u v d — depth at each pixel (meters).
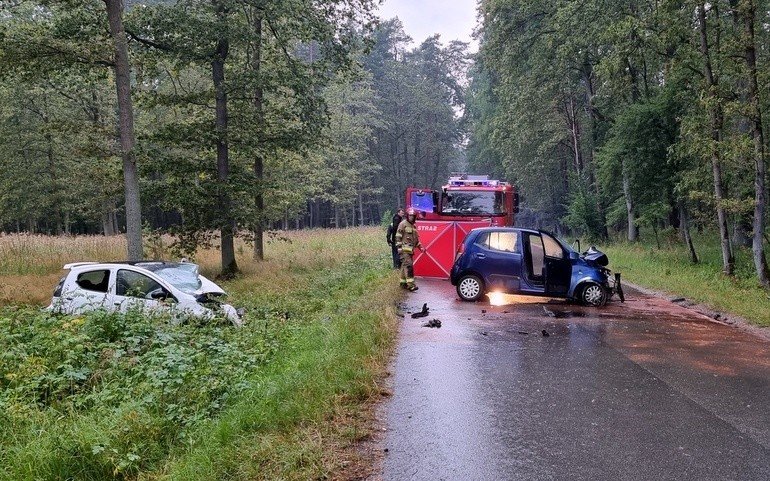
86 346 7.48
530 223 55.06
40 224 49.00
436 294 12.83
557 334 8.75
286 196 21.80
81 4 15.75
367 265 19.19
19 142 35.75
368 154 68.06
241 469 4.00
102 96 32.94
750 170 15.99
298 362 6.54
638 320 9.92
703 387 6.13
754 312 10.29
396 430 4.88
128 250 15.55
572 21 26.39
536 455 4.39
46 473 4.27
